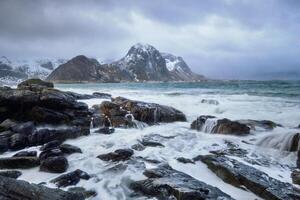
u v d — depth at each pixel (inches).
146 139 534.3
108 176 355.3
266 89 1521.9
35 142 493.7
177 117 754.2
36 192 231.5
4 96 619.8
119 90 1930.4
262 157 437.4
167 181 312.7
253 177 332.2
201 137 562.6
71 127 574.2
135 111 719.7
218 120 605.3
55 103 643.5
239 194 315.3
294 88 1557.6
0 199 212.4
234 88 1722.4
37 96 637.9
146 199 295.7
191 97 1149.1
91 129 636.1
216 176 363.3
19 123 574.9
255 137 546.0
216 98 1082.7
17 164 377.1
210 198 282.4
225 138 550.6
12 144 471.2
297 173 351.9
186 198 280.1
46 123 612.7
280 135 473.1
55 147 459.8
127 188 323.3
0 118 621.9
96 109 767.7
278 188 309.3
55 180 332.8
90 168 384.8
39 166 380.8
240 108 835.4
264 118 709.3
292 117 697.6
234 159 410.9
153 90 1862.7
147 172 346.6
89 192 311.3
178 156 436.1
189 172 375.6
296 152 430.9
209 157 407.5
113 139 538.6
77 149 447.5
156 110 728.3
